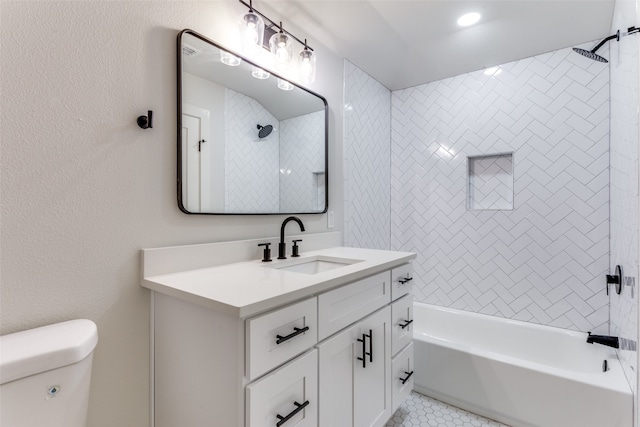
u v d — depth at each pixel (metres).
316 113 1.85
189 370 0.97
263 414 0.84
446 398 1.83
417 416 1.71
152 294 1.11
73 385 0.81
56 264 0.92
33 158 0.87
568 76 2.00
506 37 1.88
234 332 0.83
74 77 0.94
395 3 1.55
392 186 2.70
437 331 2.44
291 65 1.70
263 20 1.47
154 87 1.13
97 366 1.00
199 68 1.26
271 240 1.54
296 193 1.72
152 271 1.10
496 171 2.34
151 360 1.11
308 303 1.00
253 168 1.49
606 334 1.90
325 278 1.09
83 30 0.96
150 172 1.12
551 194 2.06
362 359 1.26
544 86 2.07
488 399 1.69
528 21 1.71
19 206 0.85
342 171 2.09
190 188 1.23
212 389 0.89
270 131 1.57
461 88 2.39
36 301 0.88
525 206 2.15
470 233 2.37
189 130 1.23
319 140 1.88
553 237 2.06
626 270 1.44
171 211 1.18
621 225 1.57
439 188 2.50
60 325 0.90
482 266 2.32
